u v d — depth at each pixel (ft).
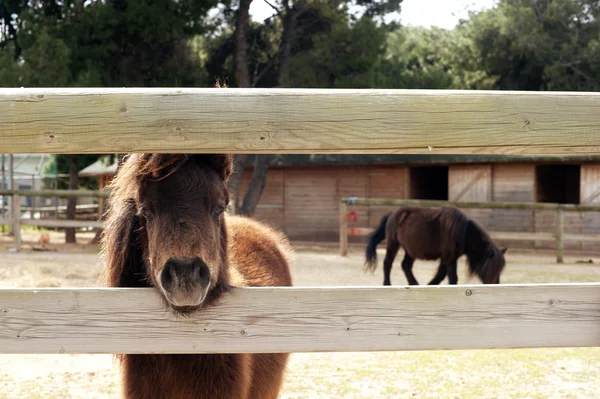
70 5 48.26
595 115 7.21
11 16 53.78
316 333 7.57
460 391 16.51
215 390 8.48
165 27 47.06
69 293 7.45
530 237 46.96
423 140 7.14
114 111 7.00
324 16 54.29
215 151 7.11
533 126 7.18
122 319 7.52
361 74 51.31
